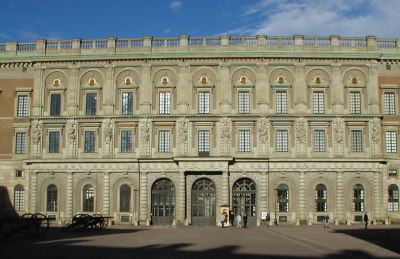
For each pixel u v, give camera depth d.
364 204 70.19
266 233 53.31
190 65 72.69
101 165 71.56
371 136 71.00
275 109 71.81
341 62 72.50
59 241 42.53
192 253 33.59
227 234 51.66
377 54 72.12
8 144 74.00
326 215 69.81
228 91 71.88
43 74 74.25
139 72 73.19
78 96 73.38
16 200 73.19
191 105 72.12
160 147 71.69
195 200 70.38
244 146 71.06
